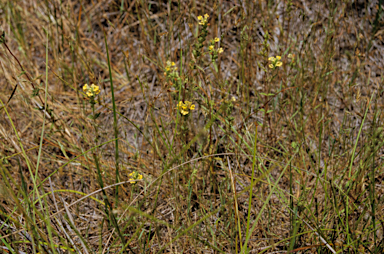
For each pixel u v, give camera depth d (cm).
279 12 321
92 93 173
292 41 289
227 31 305
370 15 307
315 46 288
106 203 157
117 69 302
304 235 172
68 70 264
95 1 355
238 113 248
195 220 189
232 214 177
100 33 338
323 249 164
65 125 224
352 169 206
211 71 286
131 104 274
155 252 175
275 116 246
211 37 297
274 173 220
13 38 317
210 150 195
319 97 258
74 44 291
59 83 288
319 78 248
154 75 296
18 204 136
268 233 173
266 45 202
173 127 233
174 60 288
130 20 338
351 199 176
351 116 243
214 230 183
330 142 231
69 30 320
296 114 240
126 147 241
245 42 241
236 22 232
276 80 269
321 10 308
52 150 239
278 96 245
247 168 220
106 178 206
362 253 158
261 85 267
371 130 197
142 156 232
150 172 209
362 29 299
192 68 191
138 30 332
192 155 219
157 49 303
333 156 215
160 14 309
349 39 297
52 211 200
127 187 207
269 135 231
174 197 182
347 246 156
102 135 232
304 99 235
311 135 238
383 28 300
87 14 344
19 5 339
